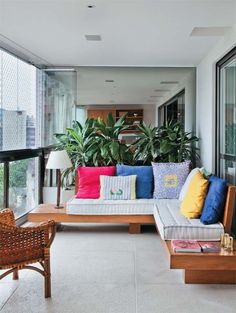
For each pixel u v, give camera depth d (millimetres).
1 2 2996
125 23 3502
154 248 3594
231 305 2352
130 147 5137
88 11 3186
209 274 2703
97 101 6301
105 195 4320
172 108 6273
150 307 2311
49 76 5527
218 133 4508
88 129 5031
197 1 2973
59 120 5539
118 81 5691
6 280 2779
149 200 4250
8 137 4332
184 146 5109
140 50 4559
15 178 4523
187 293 2529
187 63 5348
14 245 2312
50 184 5387
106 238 3979
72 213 4090
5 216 2613
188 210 3268
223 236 2744
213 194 3043
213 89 4516
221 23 3521
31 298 2455
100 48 4445
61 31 3752
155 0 2945
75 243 3775
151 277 2822
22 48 4414
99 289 2592
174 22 3473
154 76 5684
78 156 5012
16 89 4574
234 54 3846
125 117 5445
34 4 3029
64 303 2375
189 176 4199
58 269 2998
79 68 5617
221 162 4434
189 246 2658
